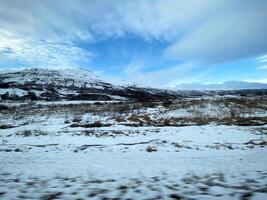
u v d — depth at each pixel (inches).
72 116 1354.6
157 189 246.2
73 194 234.7
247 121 1025.5
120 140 690.2
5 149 565.3
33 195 232.4
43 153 513.3
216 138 686.5
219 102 1492.4
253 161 379.6
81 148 562.9
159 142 605.3
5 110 1712.6
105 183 268.4
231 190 237.5
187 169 330.3
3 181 279.1
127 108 1546.5
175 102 1653.5
